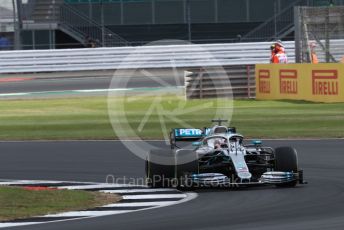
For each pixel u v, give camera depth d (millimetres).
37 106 90688
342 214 29016
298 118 72125
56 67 129250
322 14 102875
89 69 129750
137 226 27750
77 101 94688
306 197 33844
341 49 120188
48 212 31578
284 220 28031
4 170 47375
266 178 36375
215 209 31219
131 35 141000
